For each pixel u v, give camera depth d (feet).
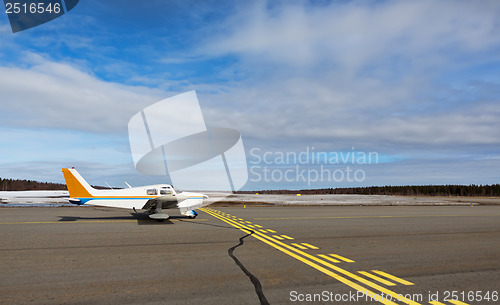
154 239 29.84
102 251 24.29
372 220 48.78
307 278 17.63
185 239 30.01
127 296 14.35
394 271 19.43
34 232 33.19
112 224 40.78
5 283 16.15
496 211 72.02
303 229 37.96
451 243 29.60
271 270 19.25
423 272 19.25
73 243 27.37
